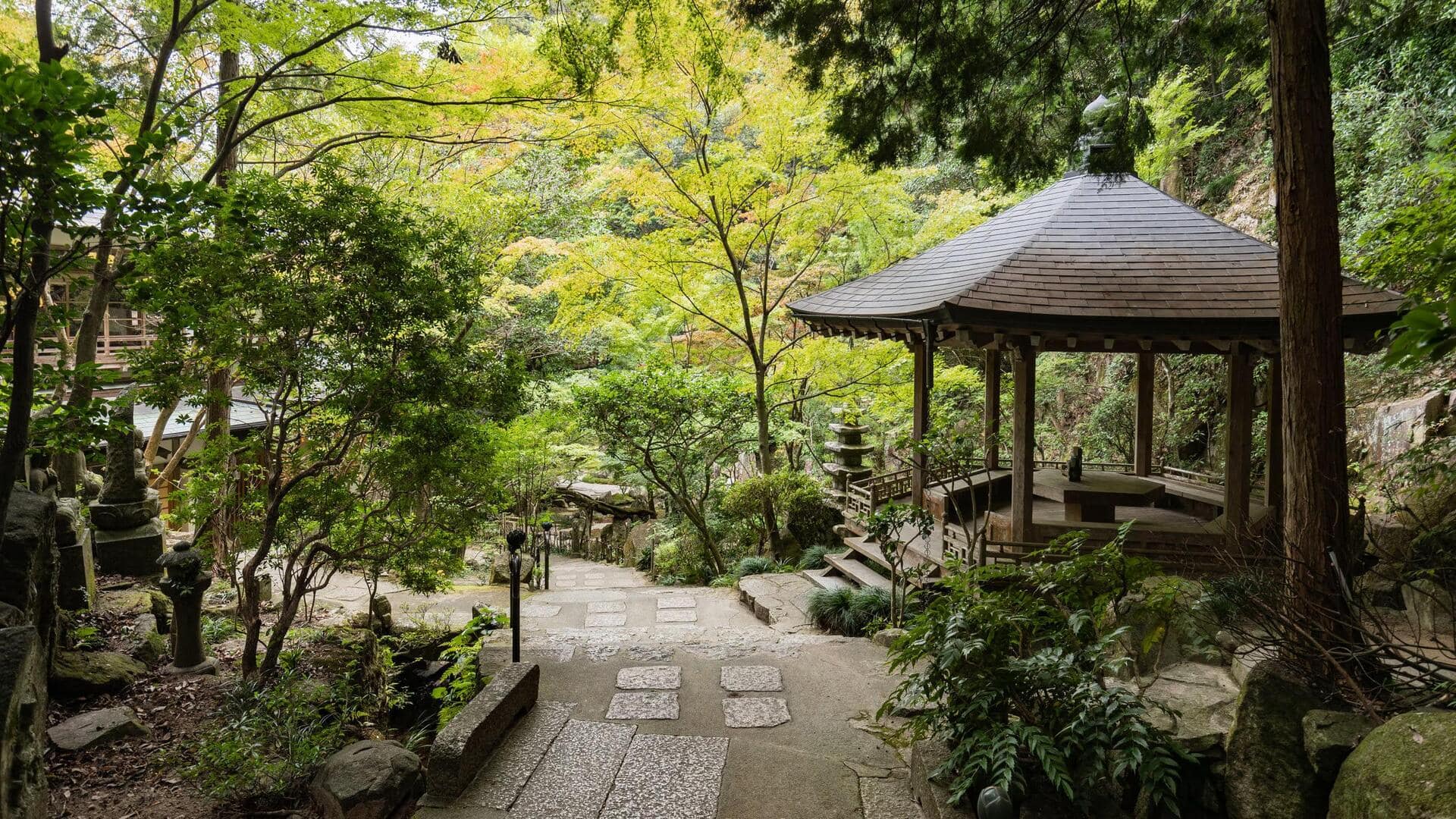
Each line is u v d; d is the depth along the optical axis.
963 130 7.13
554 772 4.95
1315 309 4.38
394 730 7.43
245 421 15.85
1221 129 14.59
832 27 6.56
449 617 9.83
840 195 12.94
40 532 5.53
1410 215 5.88
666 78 10.64
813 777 4.93
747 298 14.33
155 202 3.89
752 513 13.09
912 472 9.98
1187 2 6.86
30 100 3.25
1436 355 2.55
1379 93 10.52
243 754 4.90
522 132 12.38
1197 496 9.07
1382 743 3.03
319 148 10.05
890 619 8.19
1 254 3.63
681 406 12.55
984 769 3.92
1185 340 7.31
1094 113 7.26
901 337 9.56
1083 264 7.88
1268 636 4.10
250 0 8.70
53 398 5.04
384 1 8.09
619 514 20.59
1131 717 3.79
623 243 12.96
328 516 6.68
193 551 6.68
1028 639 4.50
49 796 4.71
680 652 7.41
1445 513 6.32
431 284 6.24
